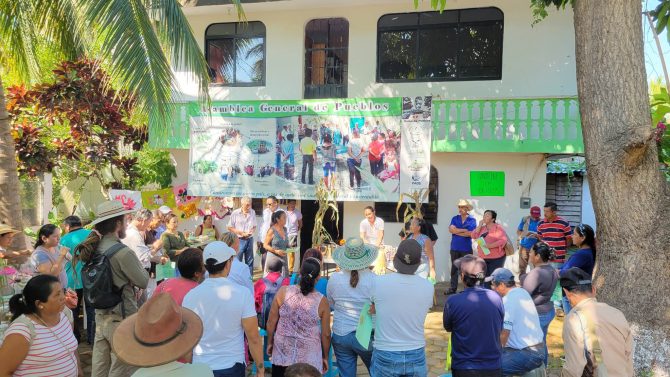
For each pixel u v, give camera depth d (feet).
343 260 14.53
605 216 17.24
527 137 33.40
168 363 7.92
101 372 14.56
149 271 23.99
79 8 22.59
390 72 39.14
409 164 33.37
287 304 14.02
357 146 34.42
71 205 38.88
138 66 21.58
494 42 36.96
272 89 41.39
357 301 14.37
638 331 16.22
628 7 17.24
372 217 30.96
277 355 13.92
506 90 36.35
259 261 40.98
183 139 38.58
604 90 17.25
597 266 17.71
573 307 11.88
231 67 42.57
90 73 32.32
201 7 40.11
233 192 37.06
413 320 12.69
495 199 36.09
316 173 35.37
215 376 11.09
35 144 32.58
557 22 35.29
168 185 41.47
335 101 34.81
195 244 29.14
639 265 16.57
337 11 39.73
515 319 13.88
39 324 10.91
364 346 13.37
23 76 33.04
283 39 41.06
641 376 15.90
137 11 21.81
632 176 16.72
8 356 10.46
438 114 35.29
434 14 38.11
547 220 28.68
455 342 12.81
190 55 23.48
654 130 15.93
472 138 34.63
